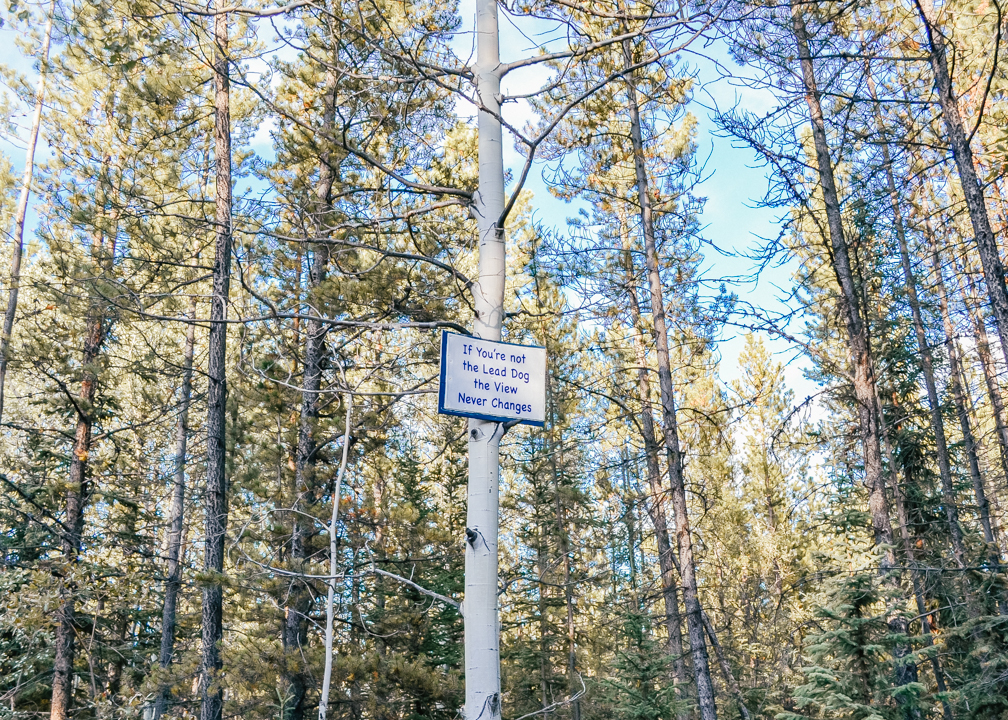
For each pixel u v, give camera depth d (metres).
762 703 14.59
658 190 15.48
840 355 14.02
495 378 3.90
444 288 10.11
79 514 14.33
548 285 16.88
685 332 14.62
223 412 10.45
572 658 17.17
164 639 16.39
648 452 14.61
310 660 9.68
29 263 16.72
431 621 13.05
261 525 11.24
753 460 24.58
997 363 14.04
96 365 13.75
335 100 8.89
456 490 18.09
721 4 4.06
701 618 12.26
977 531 16.11
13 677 12.86
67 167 13.52
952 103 8.69
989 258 8.42
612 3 4.84
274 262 9.64
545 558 18.50
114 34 4.88
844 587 9.01
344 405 11.50
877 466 10.10
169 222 11.45
